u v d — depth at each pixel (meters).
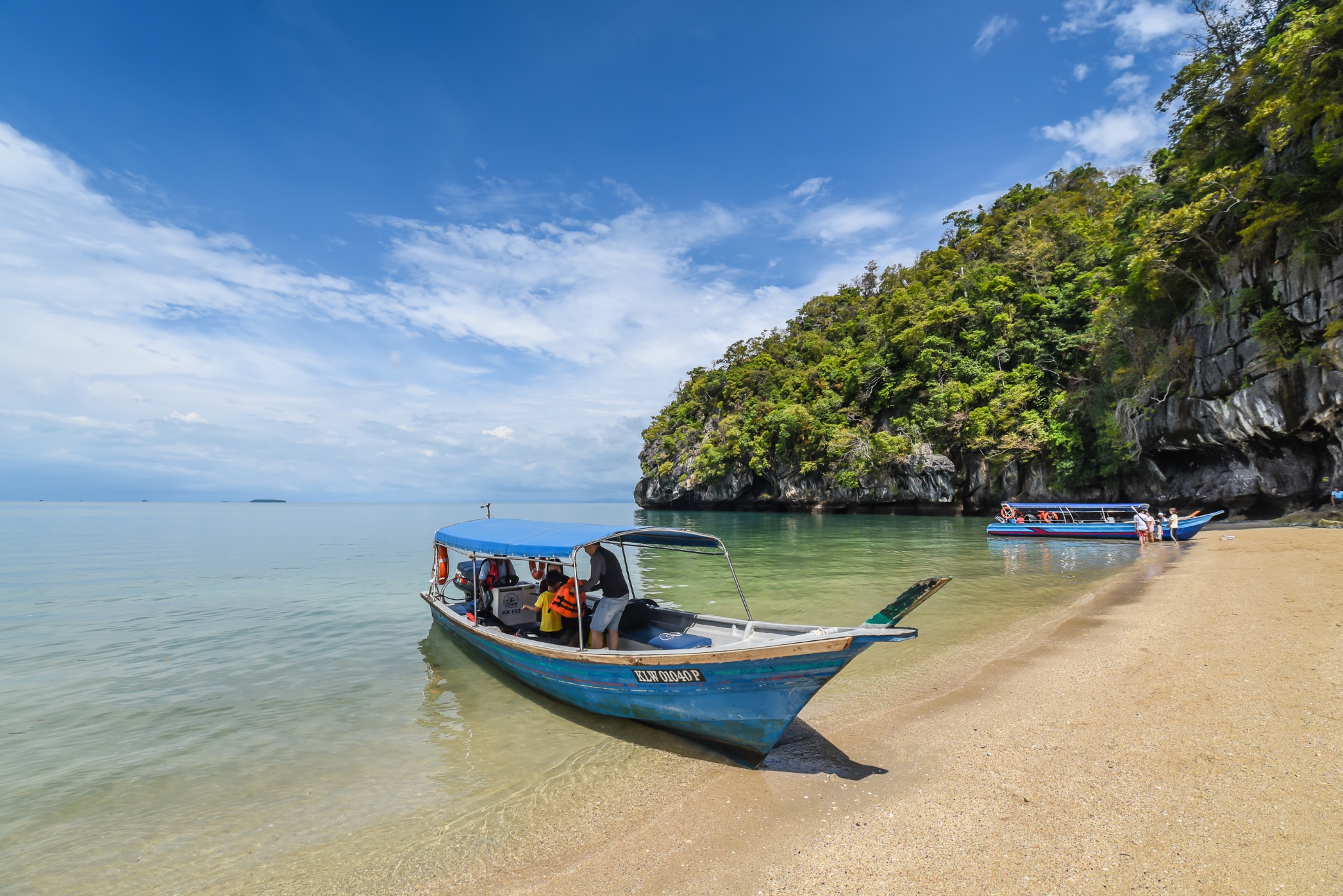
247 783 6.30
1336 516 24.33
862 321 73.94
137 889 4.60
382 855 4.95
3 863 4.97
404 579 21.42
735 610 14.52
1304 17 26.88
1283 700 6.46
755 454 67.12
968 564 21.67
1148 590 14.79
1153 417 33.84
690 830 5.04
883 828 4.81
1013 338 50.59
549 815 5.47
